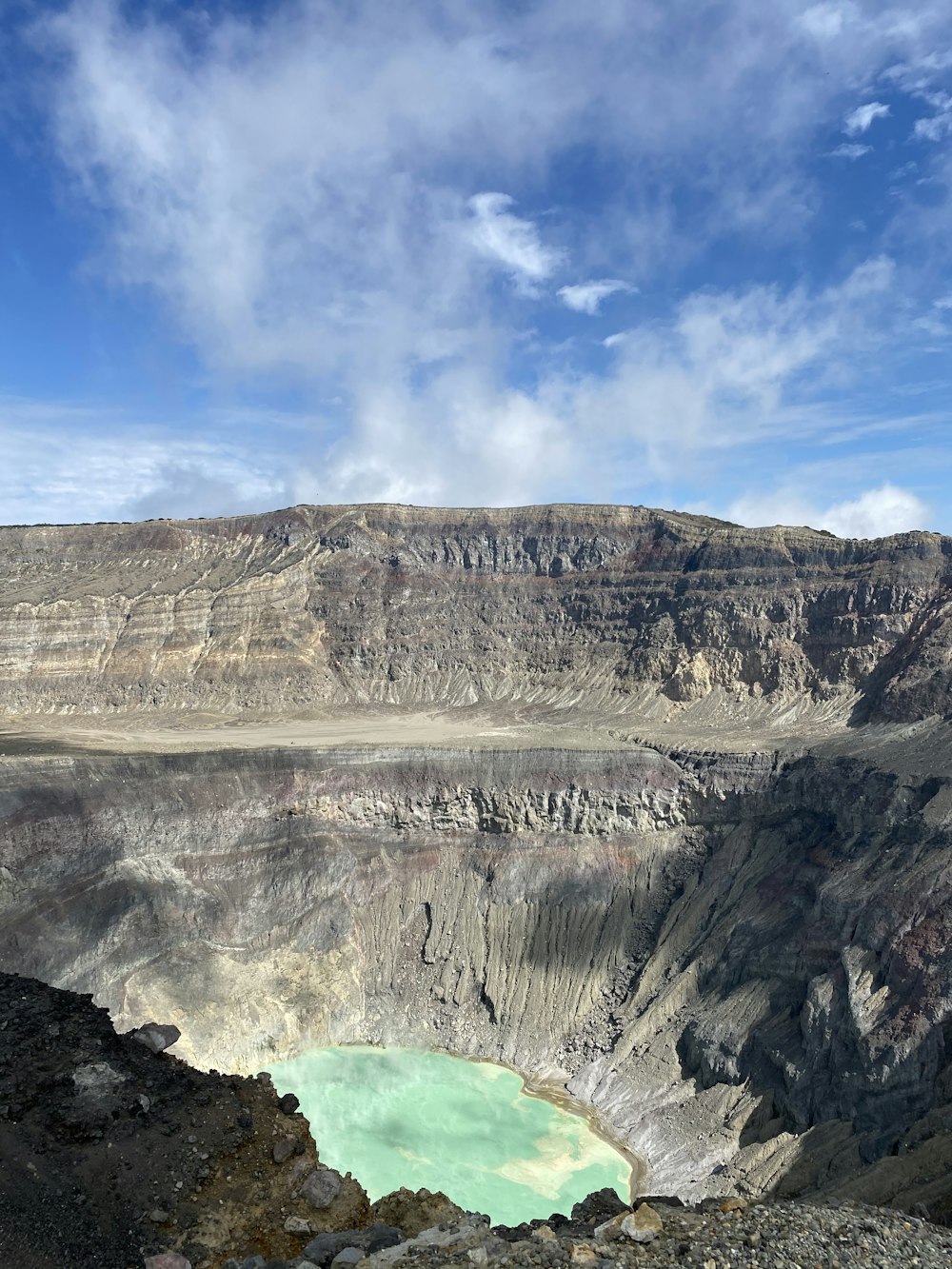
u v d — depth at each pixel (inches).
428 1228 750.5
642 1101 2881.4
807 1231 742.5
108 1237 720.3
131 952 2977.4
